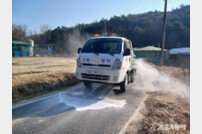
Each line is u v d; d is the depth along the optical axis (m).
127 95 4.94
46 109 3.61
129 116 3.29
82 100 4.32
